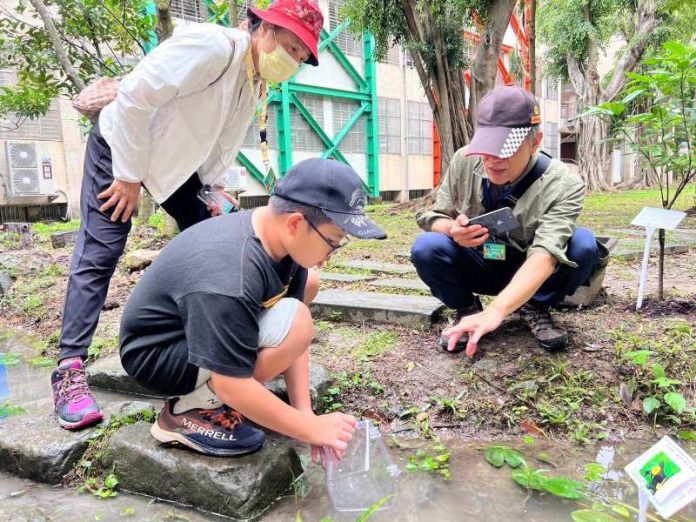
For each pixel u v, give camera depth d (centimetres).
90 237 196
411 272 403
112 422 186
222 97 199
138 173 194
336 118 1316
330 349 255
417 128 1525
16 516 150
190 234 153
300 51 195
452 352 241
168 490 160
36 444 173
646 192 1393
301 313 151
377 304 291
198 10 1002
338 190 137
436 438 189
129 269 433
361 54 1349
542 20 1567
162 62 182
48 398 228
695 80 259
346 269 427
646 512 148
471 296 253
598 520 141
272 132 1191
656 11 1271
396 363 237
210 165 230
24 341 315
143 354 156
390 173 1463
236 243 144
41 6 503
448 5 892
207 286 136
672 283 345
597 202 1064
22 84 637
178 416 162
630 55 1439
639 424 194
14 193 929
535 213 212
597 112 271
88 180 200
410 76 1486
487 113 198
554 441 188
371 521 146
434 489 161
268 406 142
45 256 505
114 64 610
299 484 167
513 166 202
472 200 230
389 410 206
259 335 146
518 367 222
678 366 214
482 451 183
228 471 154
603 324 258
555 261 192
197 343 136
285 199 140
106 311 342
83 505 158
